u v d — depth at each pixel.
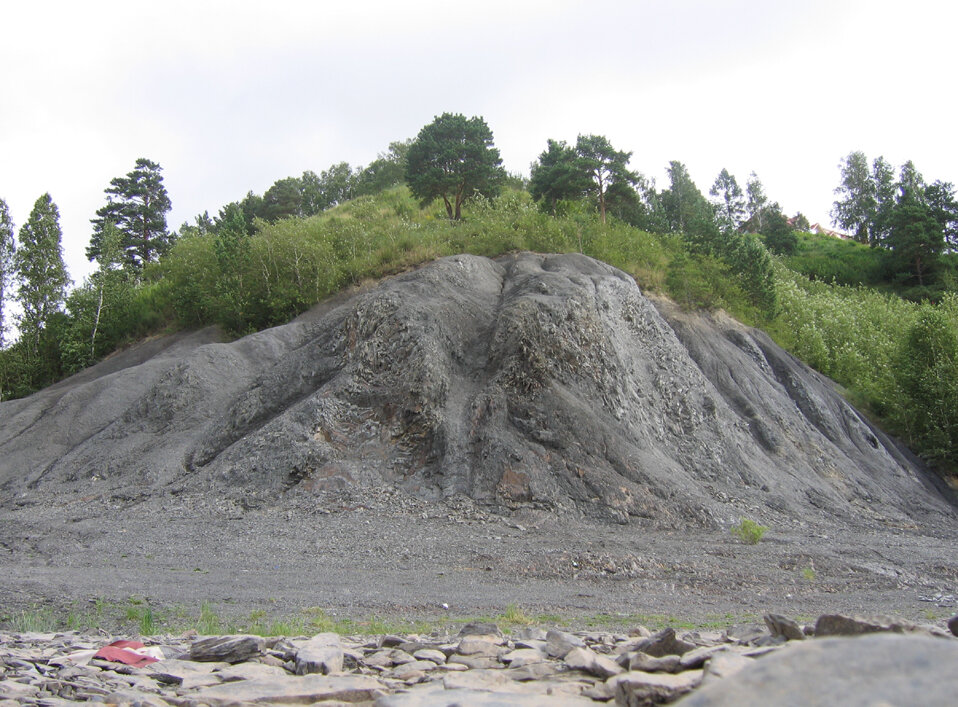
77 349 41.12
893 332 46.69
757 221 98.38
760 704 2.07
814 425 33.12
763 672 2.25
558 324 26.30
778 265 66.31
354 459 22.83
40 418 30.80
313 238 38.88
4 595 11.58
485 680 4.85
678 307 36.09
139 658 6.74
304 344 30.83
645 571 15.71
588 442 22.55
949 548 20.81
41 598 11.57
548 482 21.16
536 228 38.34
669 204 77.44
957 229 72.50
